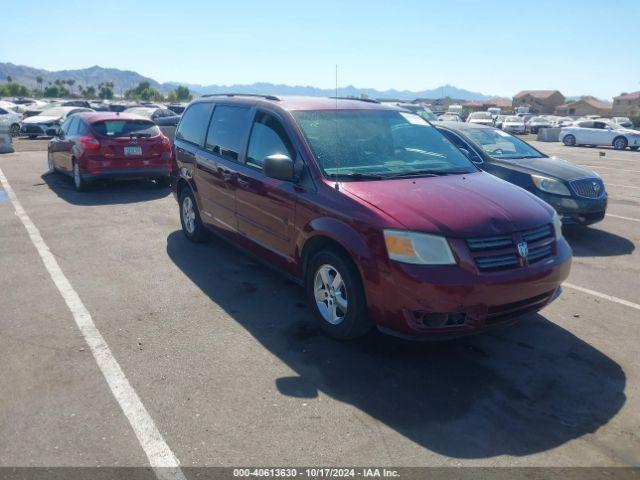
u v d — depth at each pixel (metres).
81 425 3.32
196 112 7.00
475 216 4.01
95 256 6.62
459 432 3.32
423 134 5.58
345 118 5.28
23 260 6.42
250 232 5.52
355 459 3.06
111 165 10.23
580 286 5.98
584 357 4.30
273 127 5.27
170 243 7.22
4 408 3.48
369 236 4.00
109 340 4.43
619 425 3.42
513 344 4.50
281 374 3.95
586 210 7.71
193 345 4.37
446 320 3.85
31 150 18.38
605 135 28.09
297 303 5.26
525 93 111.56
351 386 3.81
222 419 3.40
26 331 4.57
